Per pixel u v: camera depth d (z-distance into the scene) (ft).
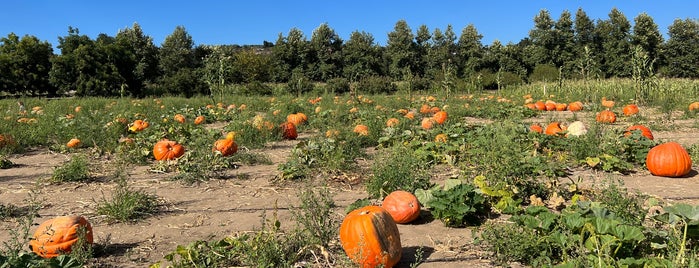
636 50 74.84
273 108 67.36
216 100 90.38
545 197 19.86
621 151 27.50
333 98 86.53
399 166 21.33
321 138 31.50
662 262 11.28
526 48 215.10
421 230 17.17
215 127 52.39
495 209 18.60
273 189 22.85
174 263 13.07
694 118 51.01
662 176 24.39
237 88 127.85
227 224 18.16
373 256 13.42
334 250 14.94
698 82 95.55
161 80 168.66
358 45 209.36
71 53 140.97
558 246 13.32
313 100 79.92
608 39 200.44
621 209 15.48
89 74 139.03
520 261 13.93
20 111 63.72
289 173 24.38
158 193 22.50
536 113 58.59
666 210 13.16
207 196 21.98
